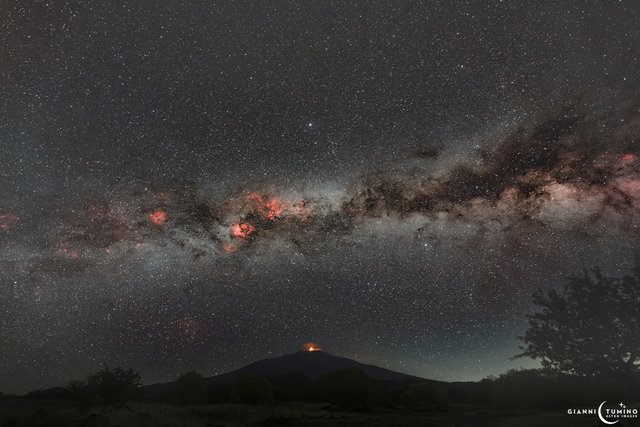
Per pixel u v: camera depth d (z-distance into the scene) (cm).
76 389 1185
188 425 1034
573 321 1661
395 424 1179
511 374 1766
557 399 1509
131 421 1006
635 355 1584
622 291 1638
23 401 1259
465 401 1838
